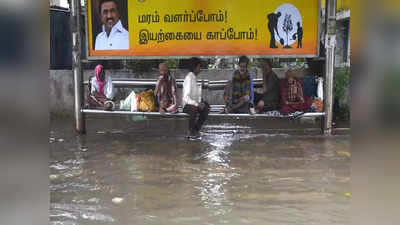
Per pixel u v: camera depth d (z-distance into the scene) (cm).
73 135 638
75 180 414
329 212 327
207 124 730
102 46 627
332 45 597
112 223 311
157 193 375
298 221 310
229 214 325
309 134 631
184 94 598
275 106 629
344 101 738
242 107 614
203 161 481
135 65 792
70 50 890
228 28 608
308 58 651
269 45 609
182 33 612
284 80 621
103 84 637
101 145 569
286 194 369
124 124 730
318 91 634
